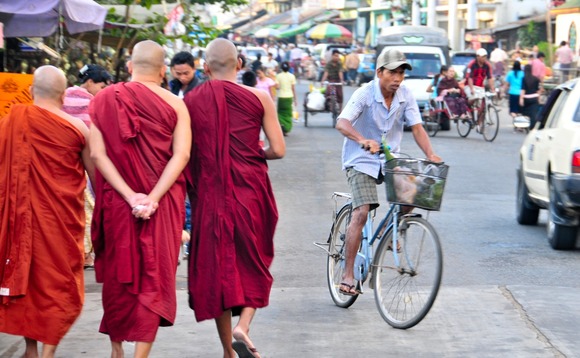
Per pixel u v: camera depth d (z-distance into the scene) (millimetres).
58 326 7875
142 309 7262
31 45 17766
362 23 101438
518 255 13250
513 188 20203
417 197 8953
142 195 7328
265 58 50719
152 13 22141
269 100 7988
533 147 15133
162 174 7430
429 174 8953
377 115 9586
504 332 9258
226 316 8086
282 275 11984
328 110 35312
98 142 7438
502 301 10477
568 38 55125
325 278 11844
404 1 85312
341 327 9477
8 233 7789
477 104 30891
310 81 73688
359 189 9602
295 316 9930
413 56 36844
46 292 7824
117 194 7371
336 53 35656
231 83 7887
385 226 9797
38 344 9070
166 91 7648
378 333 9250
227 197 7766
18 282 7734
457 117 31016
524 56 53625
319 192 19328
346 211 10391
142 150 7445
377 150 9234
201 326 9586
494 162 24594
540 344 8852
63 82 8023
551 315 9883
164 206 7445
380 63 9461
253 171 7887
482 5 74938
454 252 13445
